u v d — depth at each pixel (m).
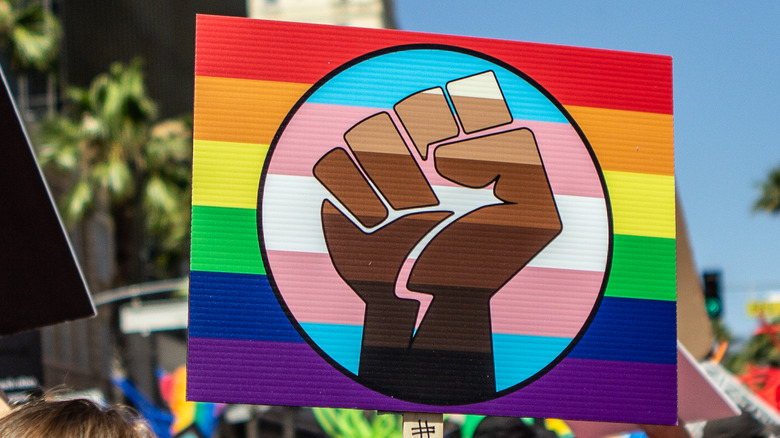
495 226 2.87
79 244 29.42
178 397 13.64
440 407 2.73
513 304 2.83
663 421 2.84
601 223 2.93
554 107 2.97
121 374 22.28
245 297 2.71
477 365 2.77
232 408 12.93
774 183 44.72
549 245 2.88
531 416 2.78
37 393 5.86
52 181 24.69
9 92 2.87
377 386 2.71
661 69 3.05
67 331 27.58
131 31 42.22
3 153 2.87
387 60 2.89
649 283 2.93
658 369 2.88
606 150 2.97
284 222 2.76
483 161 2.89
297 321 2.71
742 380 6.63
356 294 2.76
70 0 35.09
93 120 21.64
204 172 2.75
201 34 2.80
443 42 2.93
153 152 22.08
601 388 2.83
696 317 3.83
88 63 36.66
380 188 2.82
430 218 2.83
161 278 27.97
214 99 2.78
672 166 3.00
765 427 4.89
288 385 2.68
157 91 45.47
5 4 19.66
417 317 2.78
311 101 2.83
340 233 2.78
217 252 2.72
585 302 2.88
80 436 1.77
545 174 2.92
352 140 2.83
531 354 2.82
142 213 23.94
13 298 2.92
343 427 9.45
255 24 2.83
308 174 2.79
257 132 2.79
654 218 2.97
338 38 2.87
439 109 2.89
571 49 3.01
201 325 2.67
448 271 2.81
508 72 2.96
